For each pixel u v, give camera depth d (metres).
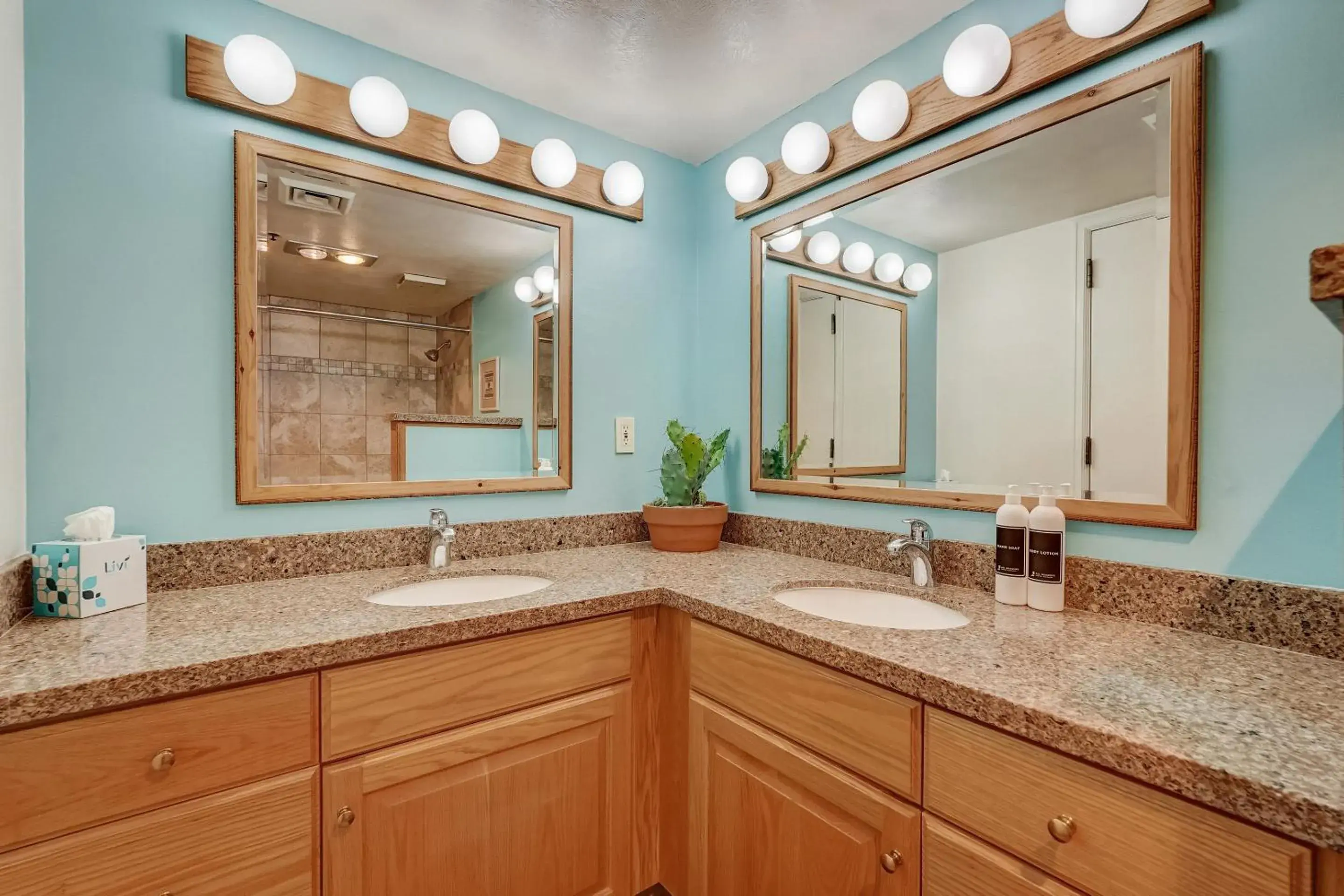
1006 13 1.22
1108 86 1.05
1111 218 1.06
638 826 1.32
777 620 1.05
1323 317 0.85
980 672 0.80
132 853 0.79
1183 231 0.96
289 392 1.31
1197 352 0.95
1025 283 1.20
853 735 0.92
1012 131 1.20
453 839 1.07
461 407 1.55
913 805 0.84
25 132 1.06
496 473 1.61
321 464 1.35
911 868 0.83
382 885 1.00
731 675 1.15
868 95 1.37
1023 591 1.13
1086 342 1.10
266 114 1.26
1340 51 0.84
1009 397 1.22
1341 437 0.84
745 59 1.47
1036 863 0.70
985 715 0.73
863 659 0.88
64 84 1.09
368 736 0.98
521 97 1.63
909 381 1.41
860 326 1.52
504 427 1.62
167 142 1.18
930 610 1.20
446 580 1.42
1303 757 0.57
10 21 1.01
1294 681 0.76
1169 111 0.98
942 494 1.33
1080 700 0.70
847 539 1.51
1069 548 1.12
